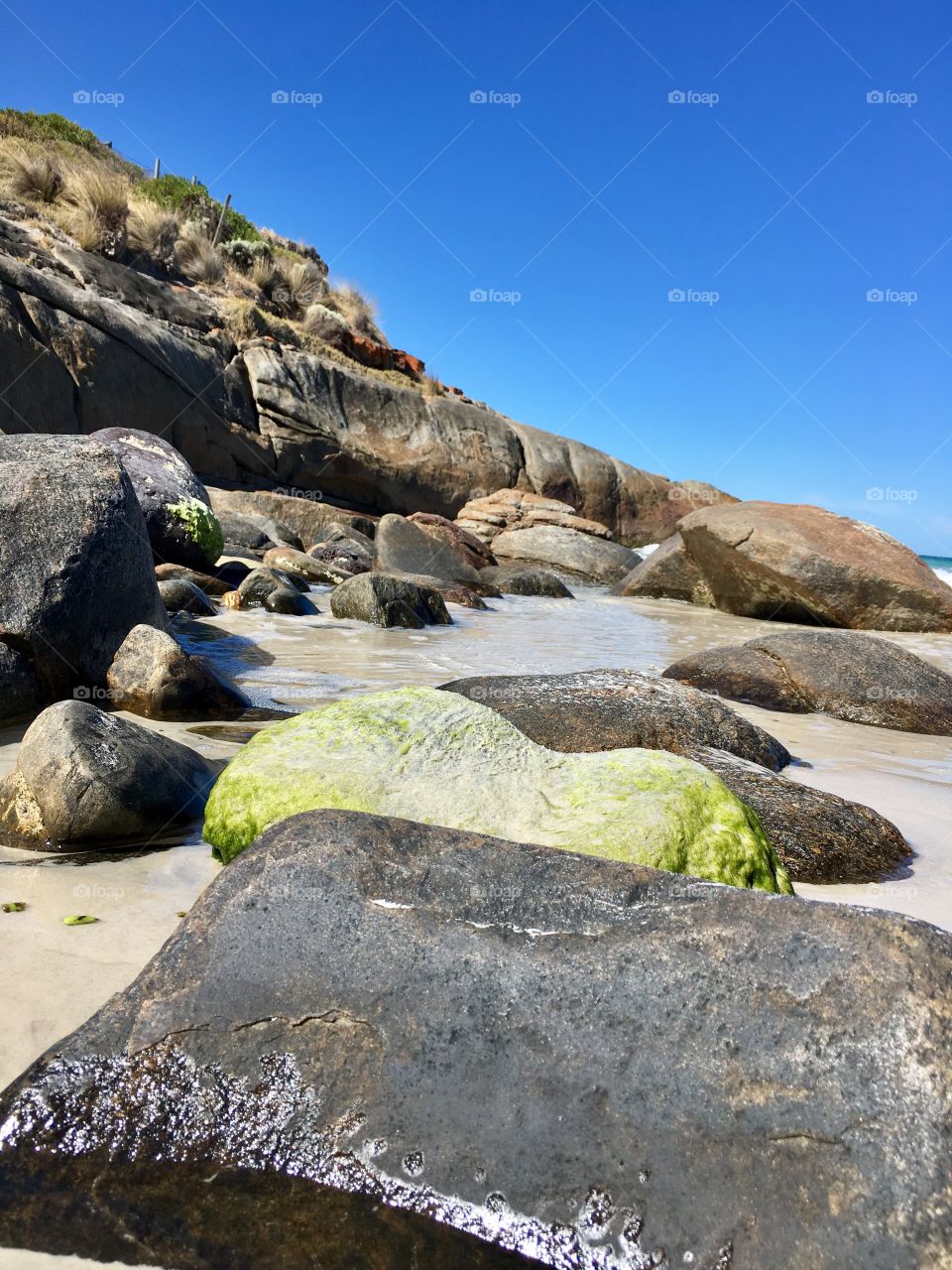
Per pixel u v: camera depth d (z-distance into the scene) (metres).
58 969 2.50
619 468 32.97
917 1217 1.52
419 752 3.54
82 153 29.70
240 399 24.33
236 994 1.94
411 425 28.19
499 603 15.23
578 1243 1.62
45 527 5.93
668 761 3.51
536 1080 1.77
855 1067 1.68
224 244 28.95
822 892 3.65
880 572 14.68
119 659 5.84
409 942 1.97
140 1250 1.61
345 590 11.27
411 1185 1.71
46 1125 1.79
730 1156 1.64
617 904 2.01
